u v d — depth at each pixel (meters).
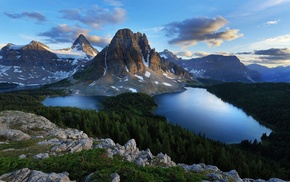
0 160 24.17
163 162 33.72
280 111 178.50
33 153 31.81
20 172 19.97
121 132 85.50
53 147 34.47
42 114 110.12
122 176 20.03
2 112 61.94
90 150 28.50
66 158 25.14
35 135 50.25
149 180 19.98
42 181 18.03
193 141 90.19
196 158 73.00
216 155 75.62
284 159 89.81
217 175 26.09
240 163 69.12
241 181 28.33
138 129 90.44
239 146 107.19
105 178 18.81
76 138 49.06
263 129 148.00
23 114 62.62
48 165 23.09
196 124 154.00
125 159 29.94
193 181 22.97
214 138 124.94
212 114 190.75
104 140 43.75
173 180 22.05
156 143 81.62
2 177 19.14
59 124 90.75
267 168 73.69
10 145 37.25
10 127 52.56
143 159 33.47
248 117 183.12
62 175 19.33
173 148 81.69
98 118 107.31
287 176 69.62
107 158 26.69
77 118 104.75
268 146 103.38
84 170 21.92
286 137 118.38
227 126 150.38
